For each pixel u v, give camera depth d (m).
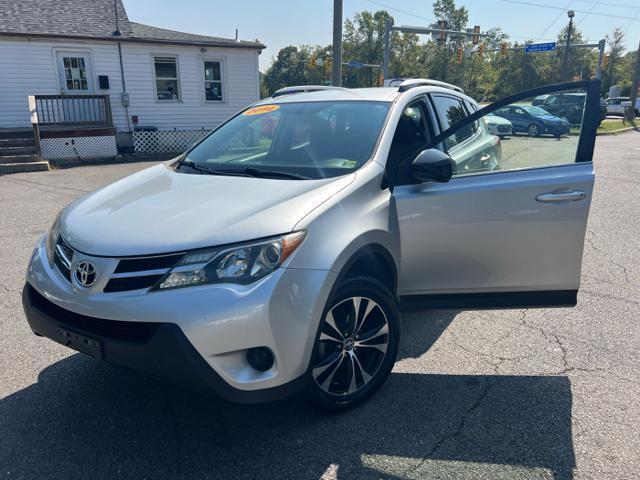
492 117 3.32
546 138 3.21
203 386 2.30
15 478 2.41
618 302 4.57
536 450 2.62
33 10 16.50
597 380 3.29
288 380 2.46
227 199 2.77
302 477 2.44
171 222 2.56
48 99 15.02
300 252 2.48
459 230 3.17
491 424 2.83
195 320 2.26
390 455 2.59
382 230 2.89
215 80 18.19
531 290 3.31
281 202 2.68
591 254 5.98
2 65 15.12
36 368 3.39
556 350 3.69
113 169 13.77
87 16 17.14
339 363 2.84
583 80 3.09
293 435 2.74
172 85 17.59
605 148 19.70
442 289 3.26
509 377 3.33
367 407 2.99
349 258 2.65
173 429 2.79
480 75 77.44
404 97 3.70
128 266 2.42
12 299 4.56
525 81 76.06
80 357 3.54
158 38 16.77
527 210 3.17
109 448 2.63
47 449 2.62
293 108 3.86
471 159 3.49
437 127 3.93
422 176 3.01
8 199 9.32
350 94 3.89
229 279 2.35
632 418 2.88
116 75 16.59
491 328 4.06
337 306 2.77
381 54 80.25
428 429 2.79
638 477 2.43
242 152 3.67
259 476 2.44
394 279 3.11
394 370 3.42
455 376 3.34
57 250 2.77
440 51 77.75
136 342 2.36
